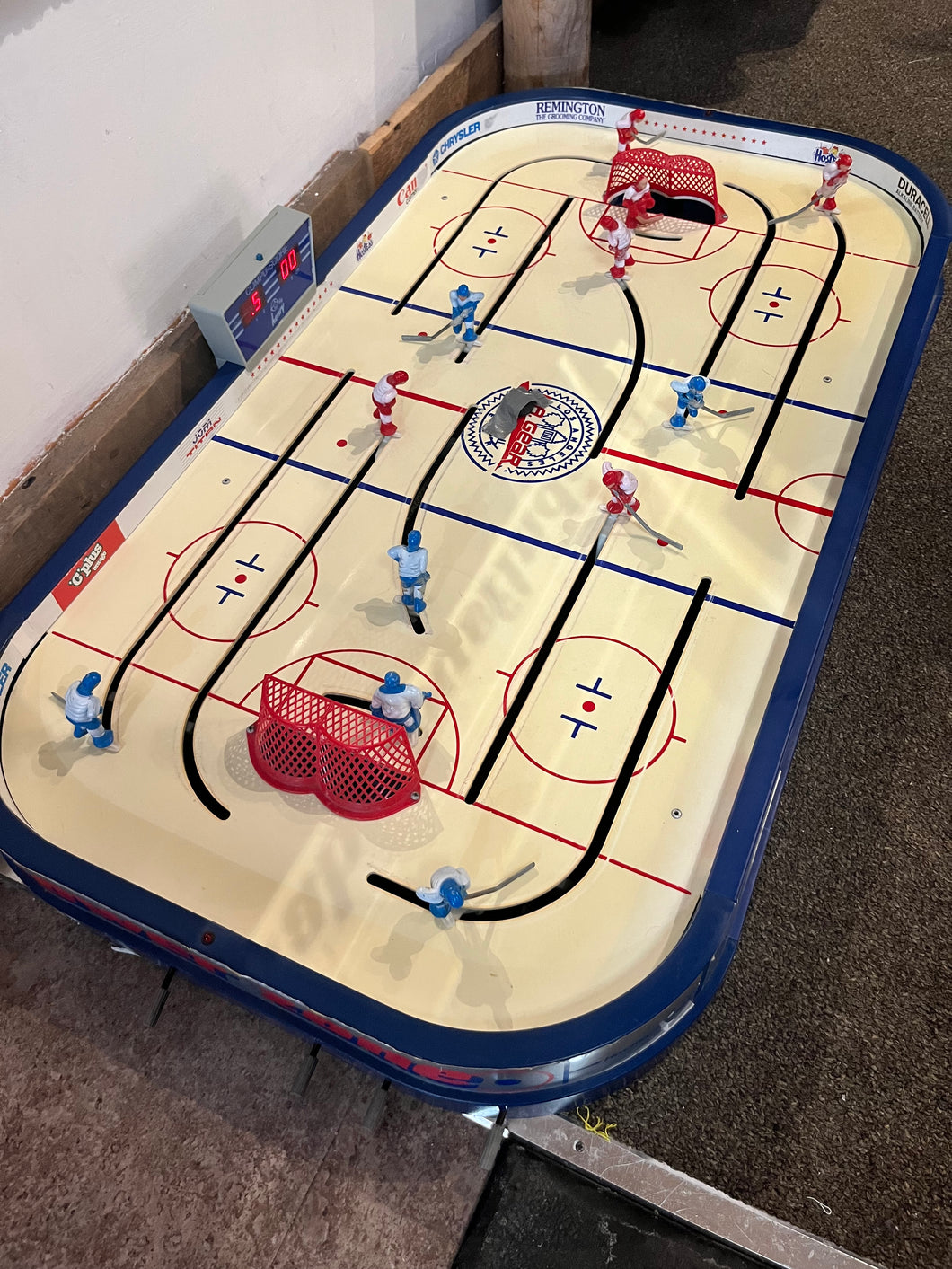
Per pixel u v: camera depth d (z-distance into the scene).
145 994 2.53
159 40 2.83
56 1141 2.34
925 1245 2.20
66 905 2.45
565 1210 2.25
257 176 3.48
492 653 2.66
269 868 2.33
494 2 4.70
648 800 2.38
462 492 3.03
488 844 2.33
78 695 2.46
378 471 3.11
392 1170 2.29
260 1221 2.23
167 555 2.95
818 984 2.53
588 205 3.94
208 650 2.73
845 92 5.02
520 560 2.85
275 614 2.79
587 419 3.20
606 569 2.81
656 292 3.58
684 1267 2.18
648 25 5.43
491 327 3.50
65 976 2.56
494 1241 2.21
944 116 4.86
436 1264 2.18
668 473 3.03
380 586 2.83
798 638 2.58
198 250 3.30
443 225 3.91
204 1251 2.20
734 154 4.10
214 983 2.35
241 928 2.24
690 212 3.87
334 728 2.37
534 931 2.21
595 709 2.54
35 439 2.91
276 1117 2.35
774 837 2.77
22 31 2.42
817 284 3.56
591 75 5.18
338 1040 2.23
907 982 2.53
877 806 2.81
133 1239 2.22
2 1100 2.40
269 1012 2.31
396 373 3.11
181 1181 2.29
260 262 3.25
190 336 3.25
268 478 3.12
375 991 2.14
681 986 2.04
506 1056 1.99
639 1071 2.32
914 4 5.48
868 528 3.41
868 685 3.05
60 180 2.68
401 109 4.18
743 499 2.96
